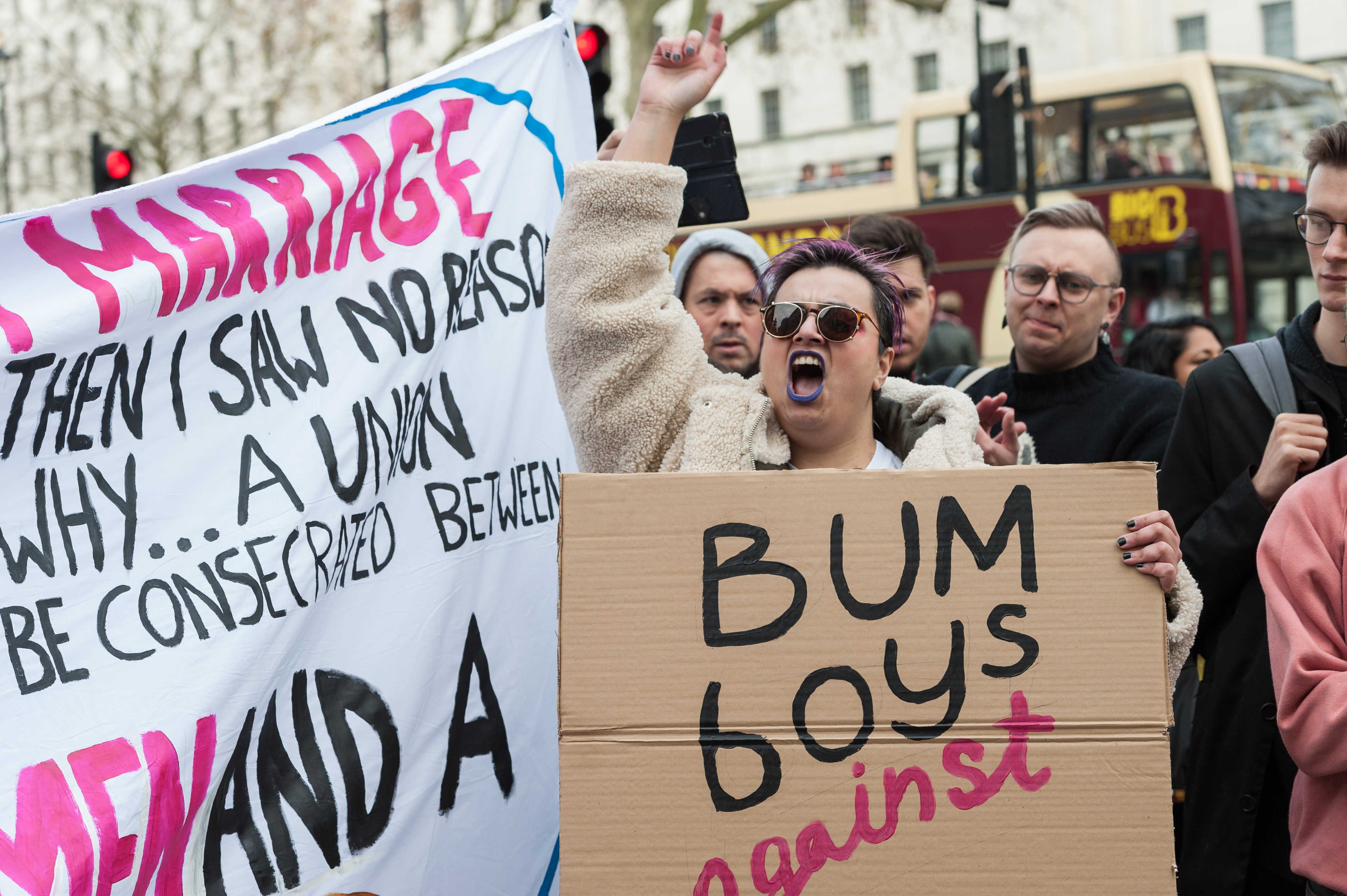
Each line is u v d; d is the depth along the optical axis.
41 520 1.67
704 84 2.04
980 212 10.62
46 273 1.73
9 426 1.66
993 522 1.62
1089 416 2.90
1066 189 10.21
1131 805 1.56
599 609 1.61
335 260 2.02
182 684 1.73
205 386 1.84
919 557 1.61
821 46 24.61
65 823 1.60
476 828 2.08
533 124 2.41
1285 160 9.80
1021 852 1.55
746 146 26.05
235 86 20.55
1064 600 1.61
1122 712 1.58
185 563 1.77
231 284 1.88
